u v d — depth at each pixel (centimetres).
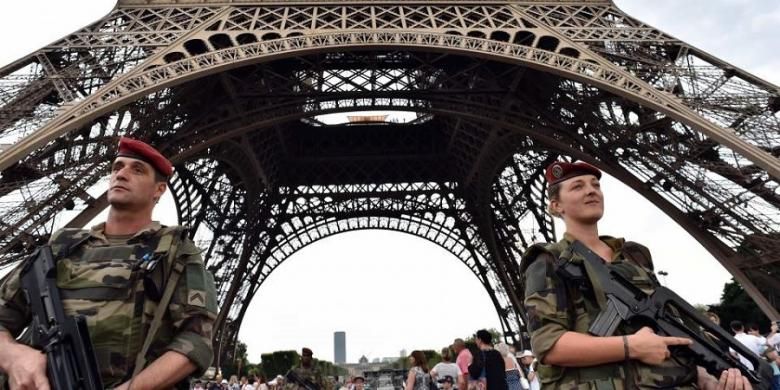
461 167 7431
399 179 7944
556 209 865
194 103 4712
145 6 4566
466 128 6544
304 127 7594
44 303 623
